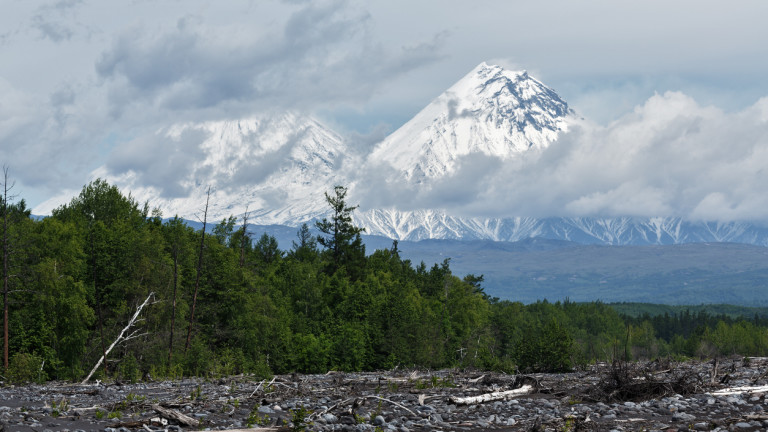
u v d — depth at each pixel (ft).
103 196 305.12
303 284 367.86
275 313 299.79
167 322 234.79
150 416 78.18
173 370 198.59
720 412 74.38
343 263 429.79
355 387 115.75
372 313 341.82
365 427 68.18
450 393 101.45
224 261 280.10
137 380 168.45
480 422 72.38
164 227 303.48
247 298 276.00
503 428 69.67
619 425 68.18
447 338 397.19
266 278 372.17
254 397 98.58
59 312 209.67
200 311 264.52
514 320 570.05
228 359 223.10
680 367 144.77
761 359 181.78
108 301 233.35
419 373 174.70
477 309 475.31
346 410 80.79
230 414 80.23
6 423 70.03
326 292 375.86
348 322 337.31
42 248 228.22
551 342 251.39
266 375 177.68
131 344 221.87
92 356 215.72
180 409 84.64
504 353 476.54
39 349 201.98
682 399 83.20
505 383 117.70
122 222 264.72
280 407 86.43
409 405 86.48
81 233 248.93
